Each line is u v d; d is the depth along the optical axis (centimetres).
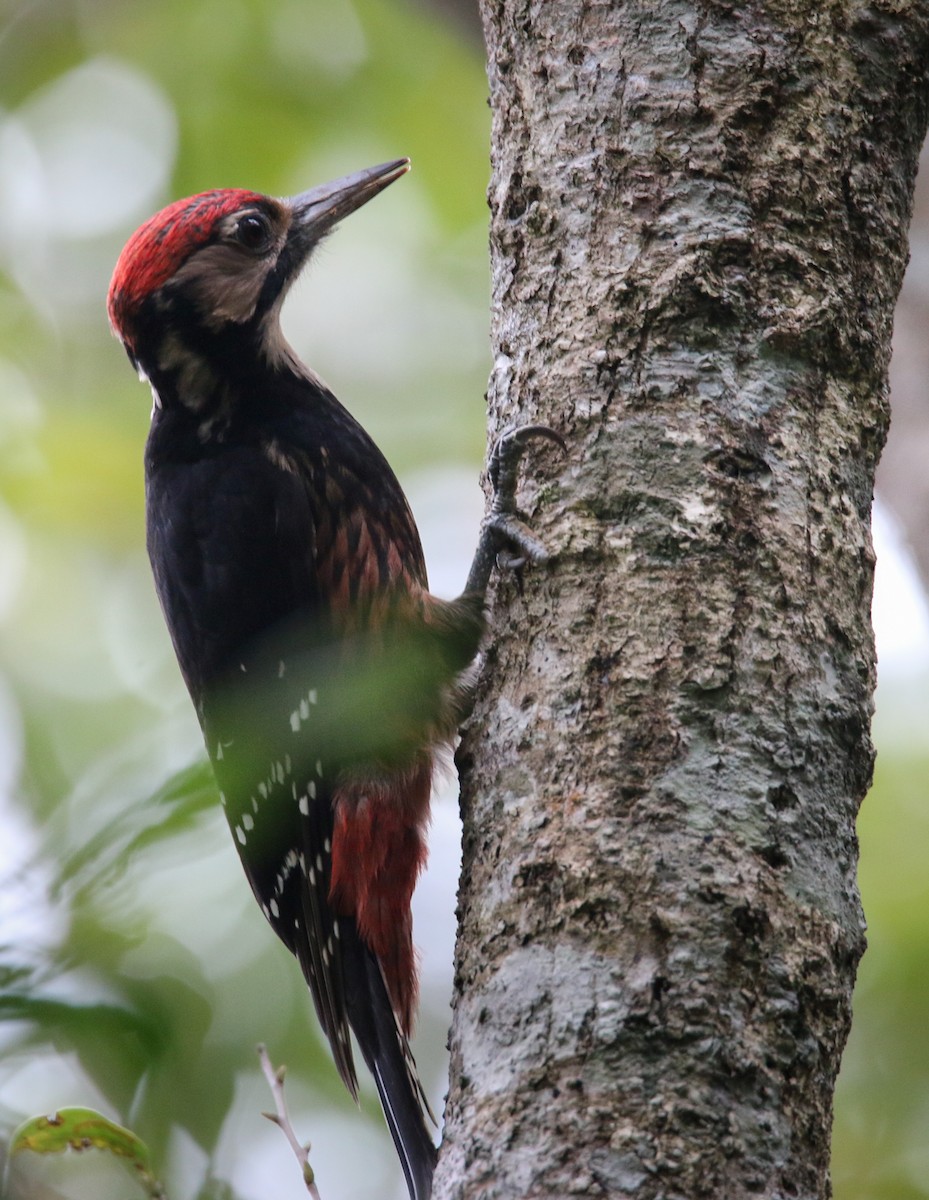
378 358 1612
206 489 933
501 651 653
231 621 912
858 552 632
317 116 1511
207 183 1505
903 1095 1148
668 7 686
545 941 560
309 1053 1140
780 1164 519
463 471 1573
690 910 547
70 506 1437
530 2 719
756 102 668
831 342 649
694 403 635
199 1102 938
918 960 1156
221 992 1113
